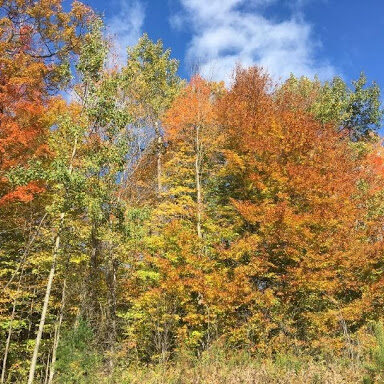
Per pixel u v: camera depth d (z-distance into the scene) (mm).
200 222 19812
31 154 16500
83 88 15047
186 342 16125
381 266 20156
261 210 19656
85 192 14047
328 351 14742
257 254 19344
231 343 16672
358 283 19359
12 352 16078
